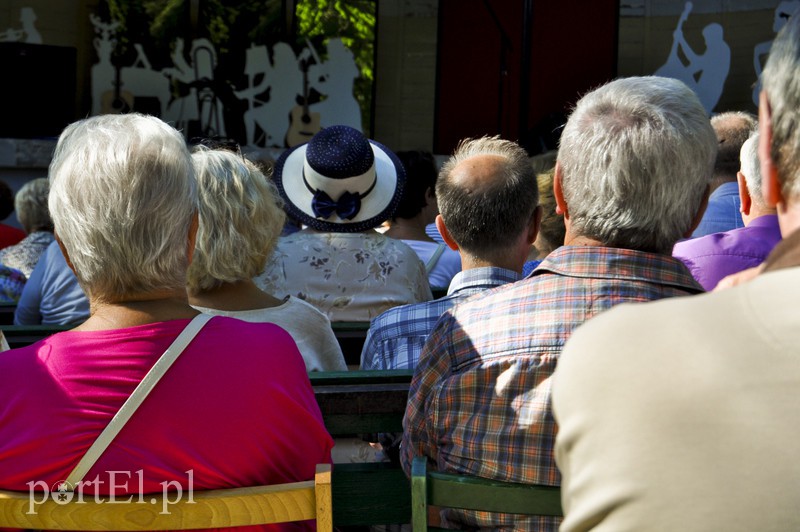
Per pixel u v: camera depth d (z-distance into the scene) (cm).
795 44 146
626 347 135
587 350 138
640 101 267
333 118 1886
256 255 356
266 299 367
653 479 127
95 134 262
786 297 132
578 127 271
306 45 1862
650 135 261
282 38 1847
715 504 123
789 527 121
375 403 318
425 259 578
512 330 264
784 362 127
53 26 1839
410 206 621
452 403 268
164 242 260
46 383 246
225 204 345
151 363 250
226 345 256
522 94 1670
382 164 568
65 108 1698
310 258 466
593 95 278
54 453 241
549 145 1579
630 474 128
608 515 130
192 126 1819
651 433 128
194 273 350
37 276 612
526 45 1672
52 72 1686
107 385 246
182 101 1812
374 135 1978
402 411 320
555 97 1880
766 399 125
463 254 362
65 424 243
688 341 132
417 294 480
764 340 129
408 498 318
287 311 363
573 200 272
